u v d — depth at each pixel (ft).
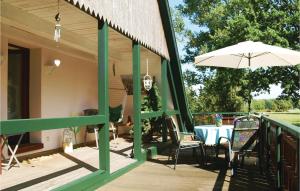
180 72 31.91
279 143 14.60
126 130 36.22
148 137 29.60
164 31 29.71
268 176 17.25
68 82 27.14
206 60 22.47
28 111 23.76
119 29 18.38
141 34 22.61
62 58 26.23
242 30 48.93
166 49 30.07
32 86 23.76
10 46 22.59
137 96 21.09
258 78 53.26
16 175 16.10
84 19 19.06
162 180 16.55
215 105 58.29
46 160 20.35
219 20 62.95
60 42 23.41
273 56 22.39
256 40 46.93
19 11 17.54
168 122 20.75
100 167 16.15
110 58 29.60
